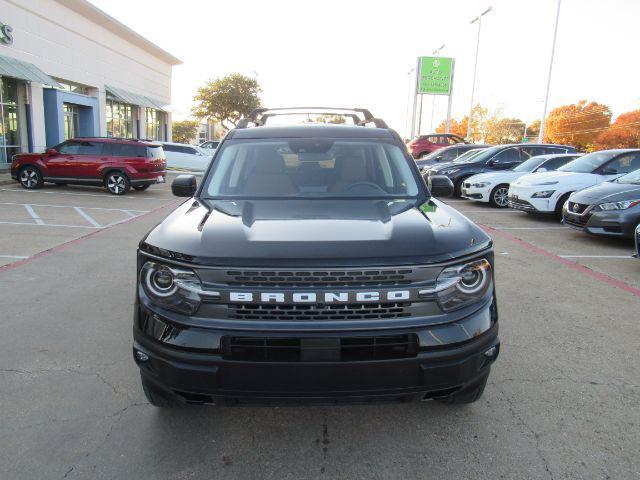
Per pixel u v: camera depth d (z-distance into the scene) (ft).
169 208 39.52
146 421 9.46
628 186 25.62
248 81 143.13
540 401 10.21
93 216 34.24
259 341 7.22
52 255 22.38
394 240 7.74
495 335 8.04
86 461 8.27
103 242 25.45
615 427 9.29
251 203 10.24
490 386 10.84
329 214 9.32
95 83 77.15
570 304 16.33
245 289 7.20
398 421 9.52
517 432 9.12
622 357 12.34
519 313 15.43
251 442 8.85
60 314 14.97
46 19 63.05
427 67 137.80
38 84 61.82
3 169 56.54
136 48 93.35
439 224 8.63
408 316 7.38
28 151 61.05
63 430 9.12
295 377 7.23
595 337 13.57
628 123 230.89
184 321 7.38
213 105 142.00
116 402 10.11
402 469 8.13
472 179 43.52
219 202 10.42
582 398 10.34
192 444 8.77
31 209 36.22
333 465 8.23
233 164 11.75
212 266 7.23
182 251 7.48
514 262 22.13
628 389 10.73
